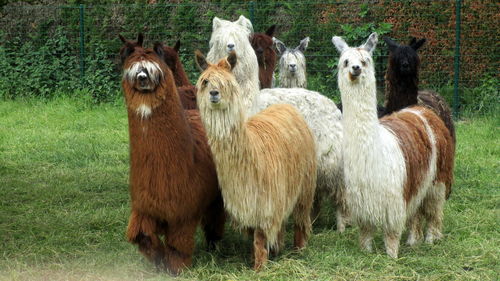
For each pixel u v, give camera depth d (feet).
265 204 15.39
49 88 45.09
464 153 29.22
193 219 15.83
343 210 20.22
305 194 17.52
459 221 20.07
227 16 45.06
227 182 15.10
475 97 40.04
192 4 44.50
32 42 47.09
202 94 14.57
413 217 18.30
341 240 18.54
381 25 41.16
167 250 15.93
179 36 45.24
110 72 45.06
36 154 29.53
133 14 45.91
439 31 40.93
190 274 15.79
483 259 16.60
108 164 28.09
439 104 22.22
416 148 17.19
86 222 20.47
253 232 16.22
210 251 18.03
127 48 14.94
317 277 15.75
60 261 17.12
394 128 17.21
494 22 40.14
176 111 14.98
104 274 16.12
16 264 16.69
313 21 43.14
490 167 26.73
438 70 41.32
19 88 44.57
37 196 23.18
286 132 16.56
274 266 16.10
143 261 16.97
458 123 37.09
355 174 16.22
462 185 24.27
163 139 14.78
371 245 17.46
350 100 16.08
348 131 16.21
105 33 46.16
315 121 20.34
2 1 23.88
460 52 40.55
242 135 14.78
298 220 17.69
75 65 45.78
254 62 20.53
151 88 14.49
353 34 41.39
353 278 15.65
